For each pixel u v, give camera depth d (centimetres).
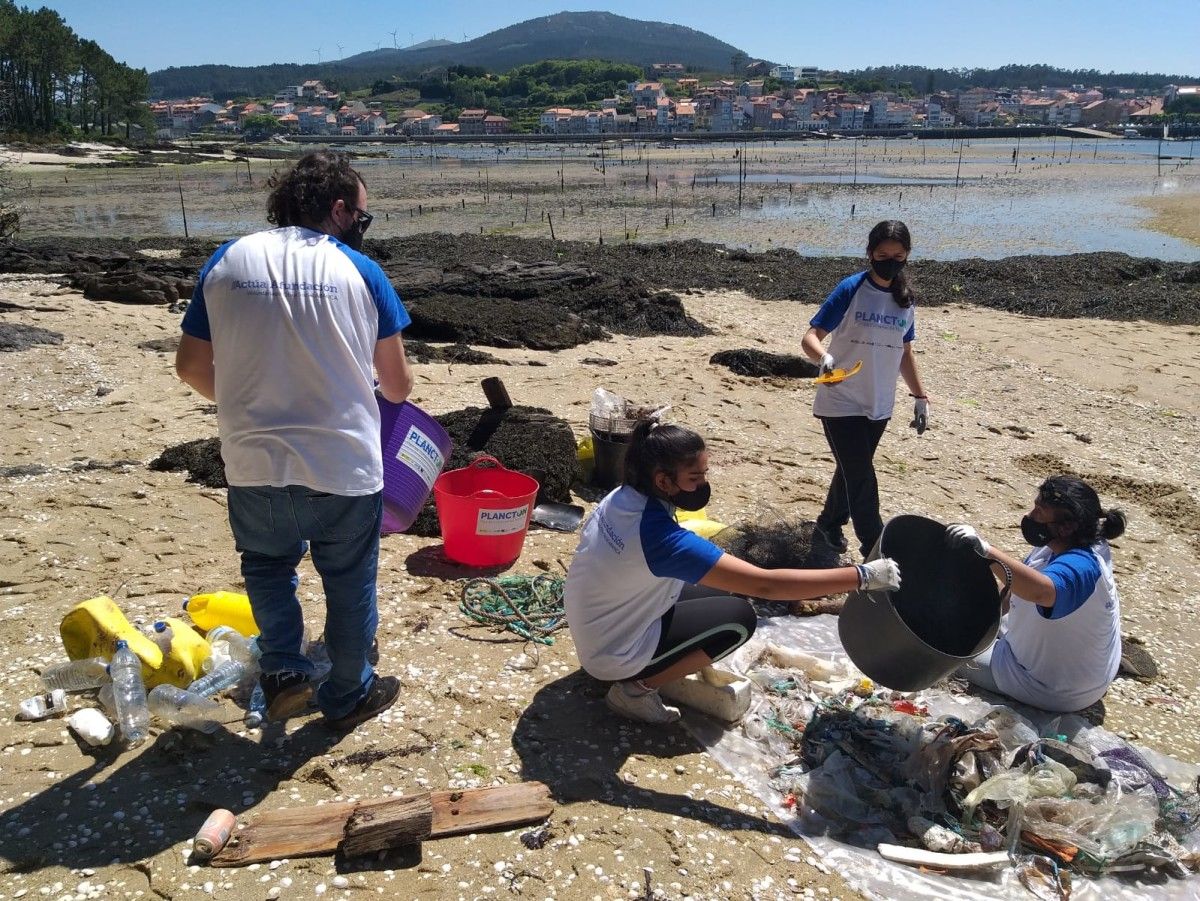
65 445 658
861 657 366
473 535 486
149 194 3956
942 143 10906
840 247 2375
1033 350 1197
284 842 291
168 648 366
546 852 298
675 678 369
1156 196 3803
